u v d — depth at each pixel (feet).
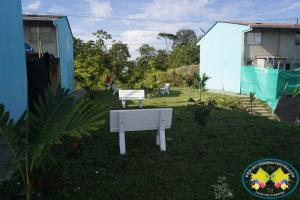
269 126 23.63
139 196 10.21
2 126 7.41
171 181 11.66
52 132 7.68
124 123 15.42
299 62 60.75
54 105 10.96
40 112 9.95
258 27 56.13
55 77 44.04
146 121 15.90
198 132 20.94
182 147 16.66
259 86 47.37
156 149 16.24
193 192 10.62
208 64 74.43
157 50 188.44
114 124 15.40
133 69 140.36
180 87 87.92
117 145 17.04
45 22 51.06
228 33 62.08
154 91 49.49
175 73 94.43
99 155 15.10
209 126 23.24
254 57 58.29
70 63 66.23
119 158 14.25
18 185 10.71
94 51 129.39
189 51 140.05
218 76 68.33
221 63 66.23
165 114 15.92
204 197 10.11
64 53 56.44
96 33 132.16
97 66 120.88
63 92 11.89
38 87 29.58
